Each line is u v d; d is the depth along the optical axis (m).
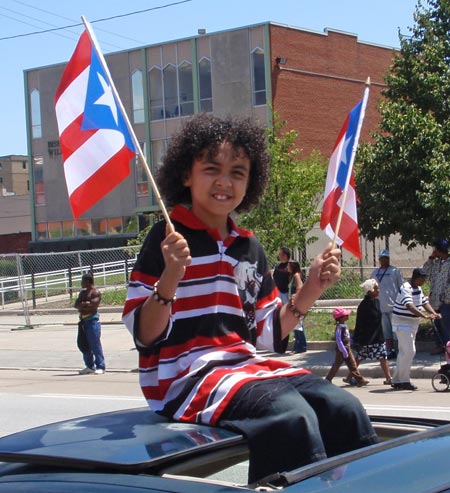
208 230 3.37
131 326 3.18
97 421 3.14
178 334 3.24
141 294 3.22
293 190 19.39
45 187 45.19
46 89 44.38
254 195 3.75
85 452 2.66
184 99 40.69
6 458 2.74
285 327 3.52
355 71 41.81
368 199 15.02
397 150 14.80
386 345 14.90
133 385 14.56
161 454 2.62
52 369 17.38
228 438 2.81
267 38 38.12
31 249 46.00
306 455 2.80
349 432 3.05
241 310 3.38
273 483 2.44
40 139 44.97
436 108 15.38
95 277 30.72
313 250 25.72
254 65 38.69
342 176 4.52
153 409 3.24
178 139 3.51
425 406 10.95
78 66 3.62
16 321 26.39
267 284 3.59
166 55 41.00
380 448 2.67
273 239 19.11
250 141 3.49
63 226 45.03
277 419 2.84
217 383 3.06
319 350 16.39
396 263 30.53
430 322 16.41
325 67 40.50
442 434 2.88
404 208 14.80
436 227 14.58
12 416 11.57
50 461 2.66
